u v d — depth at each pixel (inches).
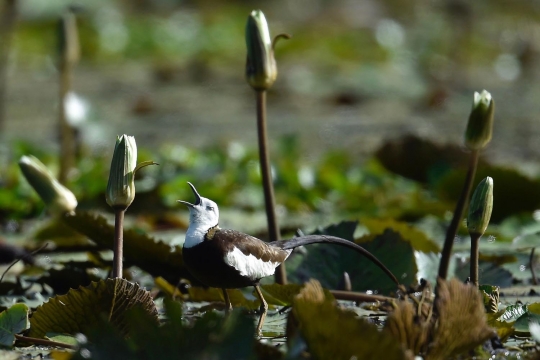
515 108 890.1
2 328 221.1
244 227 430.0
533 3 1489.9
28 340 219.6
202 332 184.7
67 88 513.0
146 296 223.6
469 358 204.5
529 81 1107.3
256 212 481.7
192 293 280.1
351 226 301.7
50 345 221.1
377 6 1546.5
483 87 1047.6
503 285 299.3
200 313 260.4
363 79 1036.5
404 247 294.2
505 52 1300.4
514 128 773.9
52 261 344.5
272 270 238.8
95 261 306.0
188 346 183.0
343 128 781.9
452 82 1079.0
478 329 194.5
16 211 462.0
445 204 449.4
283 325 242.4
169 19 1462.8
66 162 509.0
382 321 245.1
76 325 224.7
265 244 239.0
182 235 415.5
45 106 861.2
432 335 195.9
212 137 715.4
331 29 1429.6
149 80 1064.8
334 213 476.7
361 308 267.3
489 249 358.3
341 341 178.5
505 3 1485.0
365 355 177.3
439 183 458.3
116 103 898.7
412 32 1382.9
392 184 520.7
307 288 191.0
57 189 278.8
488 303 233.6
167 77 1067.9
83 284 298.2
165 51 1307.8
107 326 186.7
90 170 491.5
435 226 434.0
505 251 346.3
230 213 474.9
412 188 518.9
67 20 505.4
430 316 200.8
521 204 434.9
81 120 520.7
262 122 281.6
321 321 179.2
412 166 538.9
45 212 463.2
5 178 508.1
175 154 542.6
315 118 840.3
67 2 1360.7
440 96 920.3
